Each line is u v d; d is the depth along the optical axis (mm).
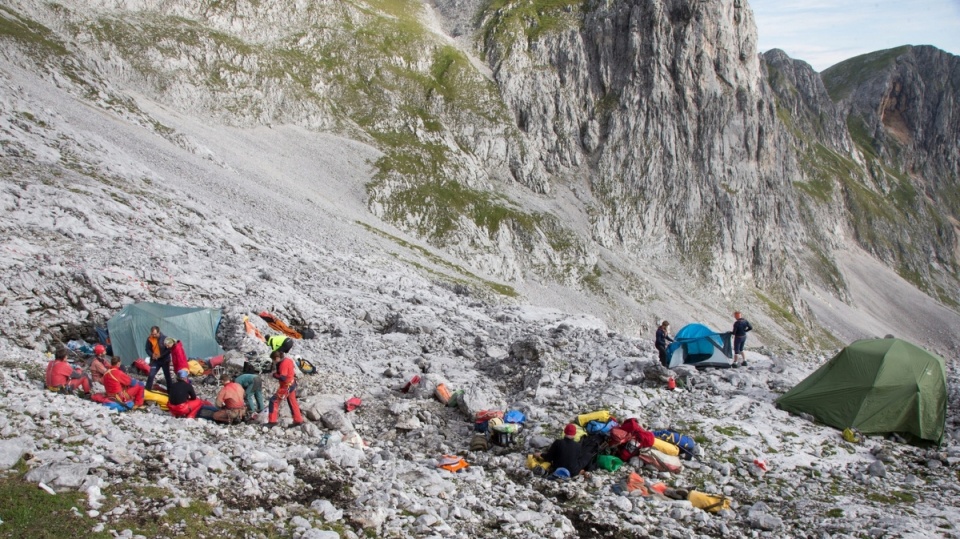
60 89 79500
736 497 13273
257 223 55750
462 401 18188
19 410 11305
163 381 19000
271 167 112062
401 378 21812
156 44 115250
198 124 111000
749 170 181125
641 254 163375
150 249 30234
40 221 28656
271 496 10195
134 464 10180
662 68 175250
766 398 18984
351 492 10812
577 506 12164
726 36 180250
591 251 149000
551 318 38062
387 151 139250
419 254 100875
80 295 22750
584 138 172375
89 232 29484
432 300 39062
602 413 16344
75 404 12641
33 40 86000
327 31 154250
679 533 11242
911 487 14102
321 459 11984
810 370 22500
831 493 13555
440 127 152375
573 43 176625
